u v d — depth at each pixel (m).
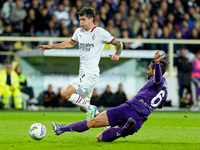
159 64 22.75
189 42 55.06
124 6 65.62
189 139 26.67
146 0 67.81
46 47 28.98
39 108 53.81
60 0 66.12
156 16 63.88
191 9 68.81
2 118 41.19
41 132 24.45
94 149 21.55
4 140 24.88
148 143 24.36
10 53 53.09
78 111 53.69
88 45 27.75
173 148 22.36
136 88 53.91
